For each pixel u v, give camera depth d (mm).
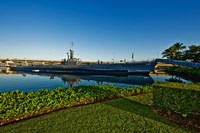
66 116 12586
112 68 83250
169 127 10867
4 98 13398
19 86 39562
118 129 10352
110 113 13461
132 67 78938
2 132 9828
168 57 109438
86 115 12859
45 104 14320
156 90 15016
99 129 10297
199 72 55250
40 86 39844
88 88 21172
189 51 98062
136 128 10555
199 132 10367
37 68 110312
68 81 51781
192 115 12820
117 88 23891
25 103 13398
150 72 82875
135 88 24734
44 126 10680
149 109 15203
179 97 12961
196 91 12086
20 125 10891
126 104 16734
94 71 87812
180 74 76750
